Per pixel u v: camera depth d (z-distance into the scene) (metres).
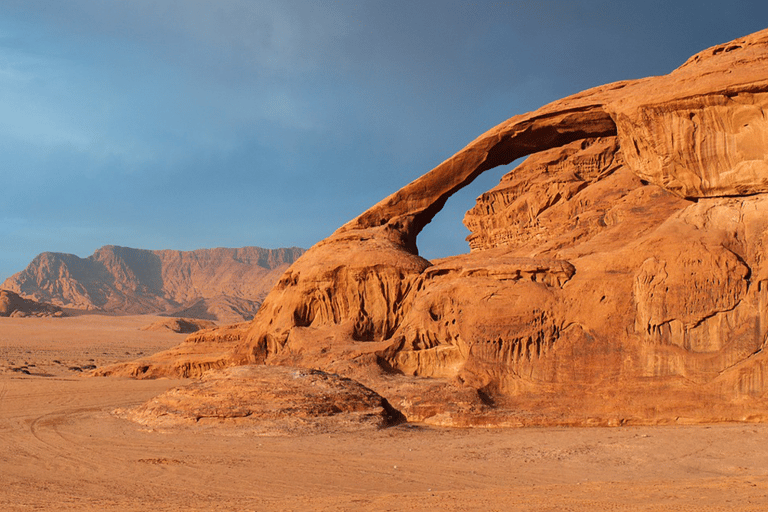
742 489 10.73
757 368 18.75
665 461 14.52
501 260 24.08
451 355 24.59
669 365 19.84
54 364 51.66
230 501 11.94
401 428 19.59
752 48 20.81
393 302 28.28
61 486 13.44
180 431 19.09
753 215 20.33
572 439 17.20
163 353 40.50
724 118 20.42
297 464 15.15
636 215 24.67
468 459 15.45
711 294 19.77
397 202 31.11
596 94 25.52
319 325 29.56
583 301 21.44
